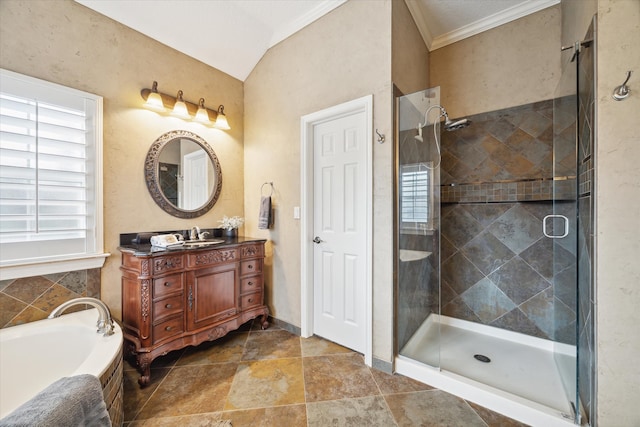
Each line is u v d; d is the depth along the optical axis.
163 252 1.83
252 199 2.90
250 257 2.44
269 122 2.71
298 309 2.48
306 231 2.40
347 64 2.07
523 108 2.25
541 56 2.17
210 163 2.69
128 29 2.12
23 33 1.66
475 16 2.32
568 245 1.67
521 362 1.95
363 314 2.12
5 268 1.58
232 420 1.46
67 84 1.83
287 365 1.97
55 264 1.75
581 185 1.47
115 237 2.04
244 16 2.35
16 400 1.45
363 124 2.08
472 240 2.50
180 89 2.45
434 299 2.12
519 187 2.26
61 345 1.60
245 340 2.36
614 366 1.20
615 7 1.18
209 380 1.80
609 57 1.20
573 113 1.54
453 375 1.71
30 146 1.68
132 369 1.90
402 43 2.02
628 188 1.17
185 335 1.96
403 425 1.43
